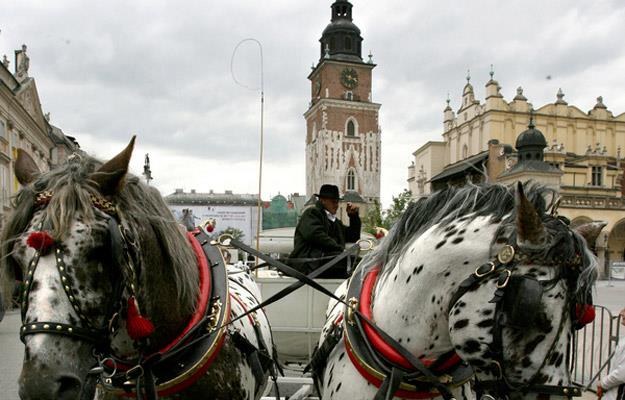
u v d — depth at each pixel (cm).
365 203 4784
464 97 4778
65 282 186
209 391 255
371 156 6025
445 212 232
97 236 194
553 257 180
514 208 201
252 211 3747
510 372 181
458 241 210
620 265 3161
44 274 186
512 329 181
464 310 194
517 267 183
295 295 479
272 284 482
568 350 183
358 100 6053
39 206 203
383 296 252
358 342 256
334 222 504
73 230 191
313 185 6291
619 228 3838
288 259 423
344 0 6300
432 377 224
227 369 267
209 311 265
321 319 475
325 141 5931
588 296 188
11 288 204
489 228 203
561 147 4172
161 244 239
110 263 198
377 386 244
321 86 6128
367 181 6000
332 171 5931
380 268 274
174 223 251
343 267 497
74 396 184
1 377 727
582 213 3478
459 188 240
